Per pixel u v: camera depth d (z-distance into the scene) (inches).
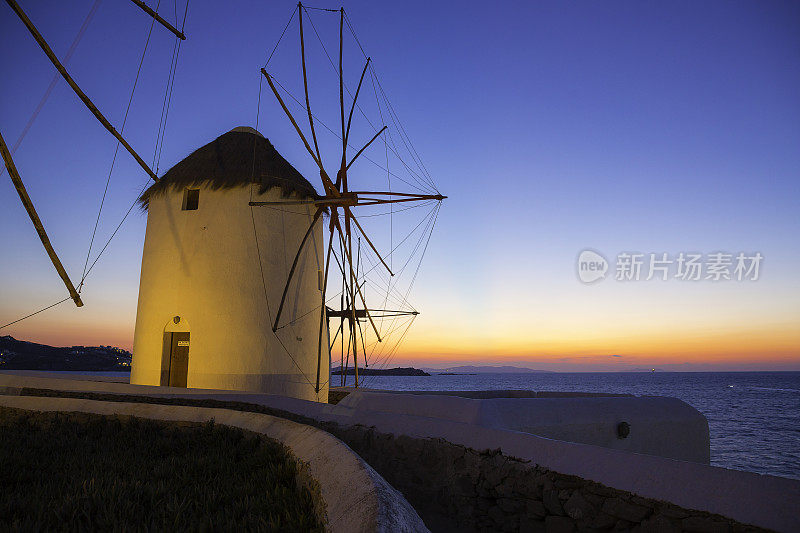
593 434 323.6
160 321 634.2
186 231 648.4
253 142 703.1
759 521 143.4
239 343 618.8
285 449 278.4
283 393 640.4
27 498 215.8
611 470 191.0
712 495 158.4
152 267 658.8
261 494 219.6
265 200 663.8
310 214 719.1
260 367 624.4
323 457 221.5
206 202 653.3
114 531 177.2
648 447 353.7
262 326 635.5
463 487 256.8
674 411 377.4
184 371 629.3
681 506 162.4
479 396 460.8
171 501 212.1
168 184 668.1
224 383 604.7
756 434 1627.7
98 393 527.5
